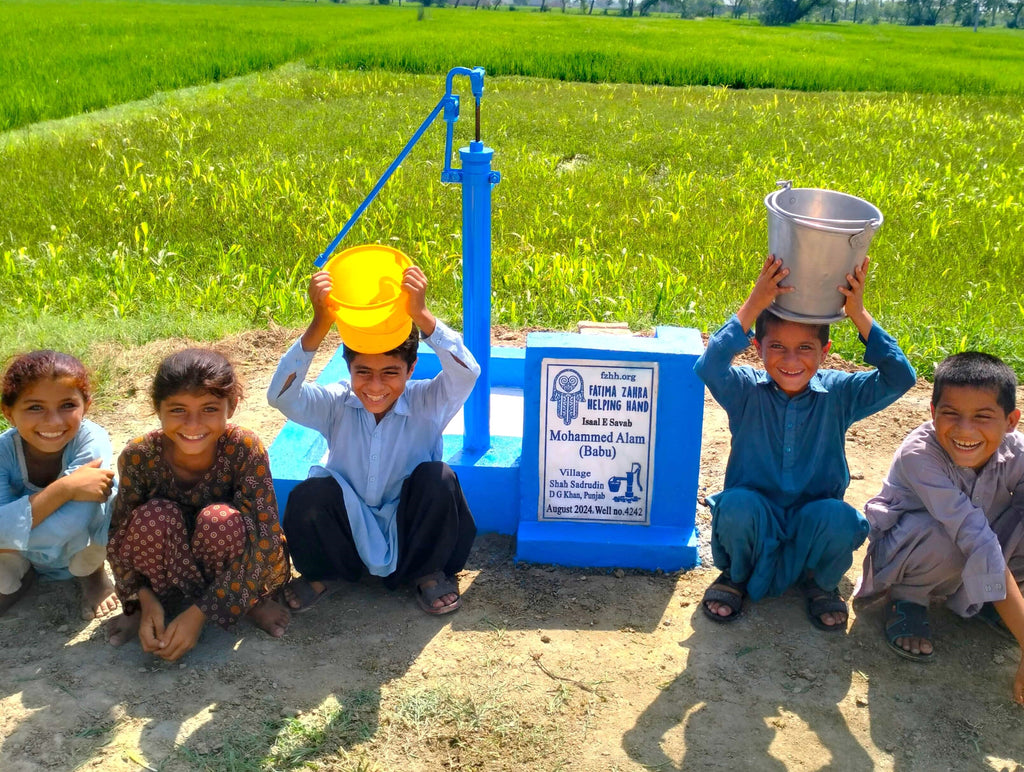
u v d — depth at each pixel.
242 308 6.69
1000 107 19.53
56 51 23.81
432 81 20.38
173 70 20.55
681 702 3.17
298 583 3.68
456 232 8.58
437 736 3.00
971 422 3.21
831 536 3.42
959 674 3.34
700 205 9.95
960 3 169.38
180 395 3.14
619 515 3.99
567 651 3.40
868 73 24.62
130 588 3.37
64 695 3.12
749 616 3.63
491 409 4.80
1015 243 8.72
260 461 3.39
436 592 3.60
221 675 3.24
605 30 43.22
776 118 15.83
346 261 3.44
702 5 194.25
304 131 13.38
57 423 3.38
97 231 8.34
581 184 10.79
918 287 7.41
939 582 3.44
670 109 16.80
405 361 3.48
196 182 10.01
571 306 6.80
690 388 3.77
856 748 2.99
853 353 6.09
